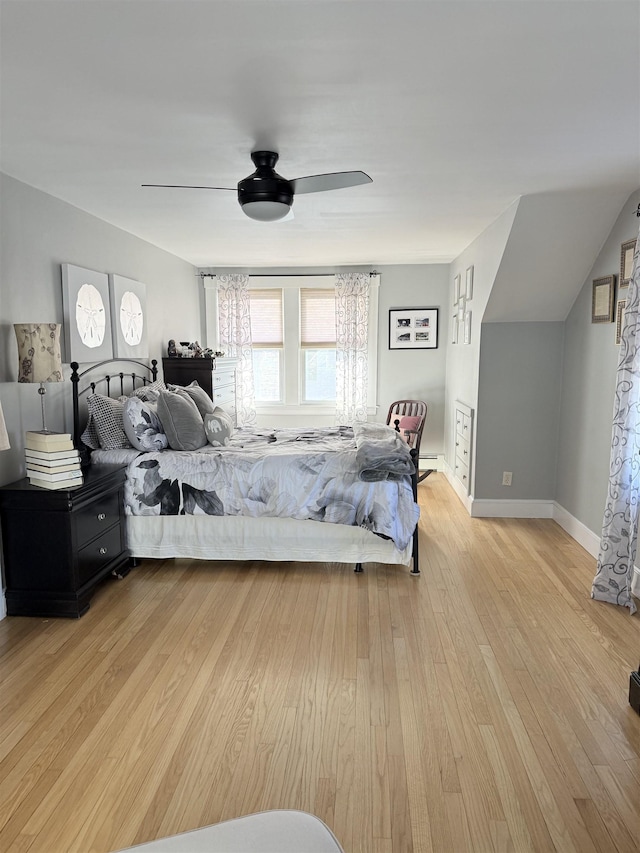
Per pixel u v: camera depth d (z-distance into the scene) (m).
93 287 3.87
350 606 3.14
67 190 3.29
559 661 2.58
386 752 1.99
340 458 3.60
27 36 1.64
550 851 1.60
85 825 1.69
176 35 1.64
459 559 3.85
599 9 1.52
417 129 2.39
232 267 6.42
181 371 5.22
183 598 3.27
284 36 1.65
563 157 2.77
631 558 3.08
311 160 2.79
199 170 2.94
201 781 1.86
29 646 2.72
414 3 1.48
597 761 1.95
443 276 6.23
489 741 2.05
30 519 2.95
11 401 3.07
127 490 3.63
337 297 6.29
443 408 6.41
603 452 3.79
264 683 2.41
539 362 4.62
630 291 3.00
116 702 2.28
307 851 1.17
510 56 1.78
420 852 1.60
